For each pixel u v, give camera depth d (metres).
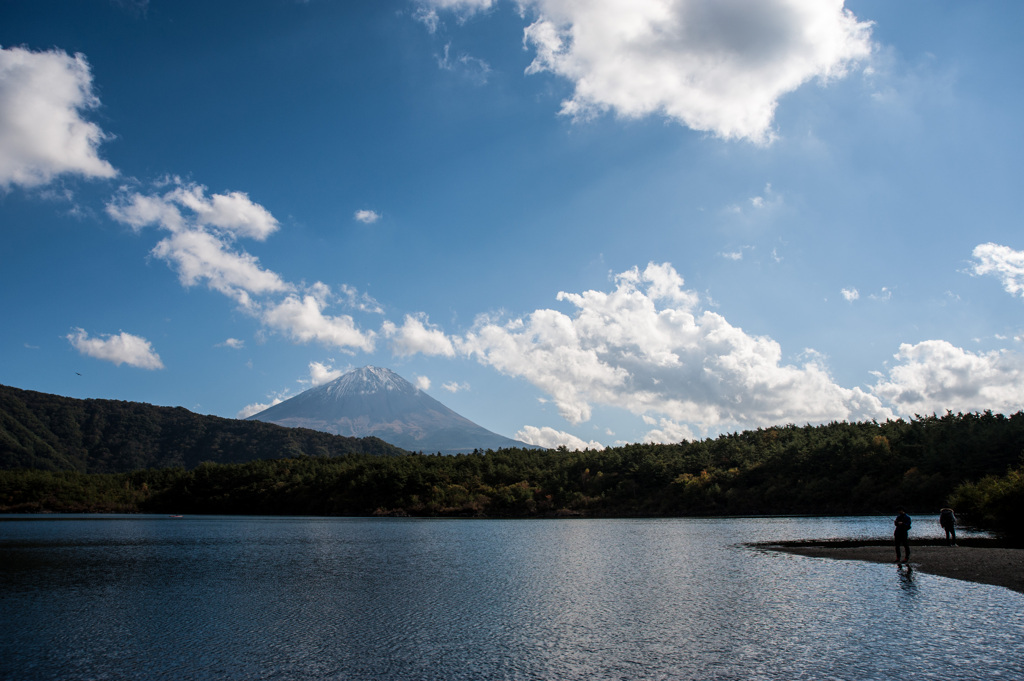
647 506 141.38
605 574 45.12
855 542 64.62
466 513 147.00
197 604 34.78
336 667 22.91
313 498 165.25
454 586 40.44
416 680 21.36
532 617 30.75
